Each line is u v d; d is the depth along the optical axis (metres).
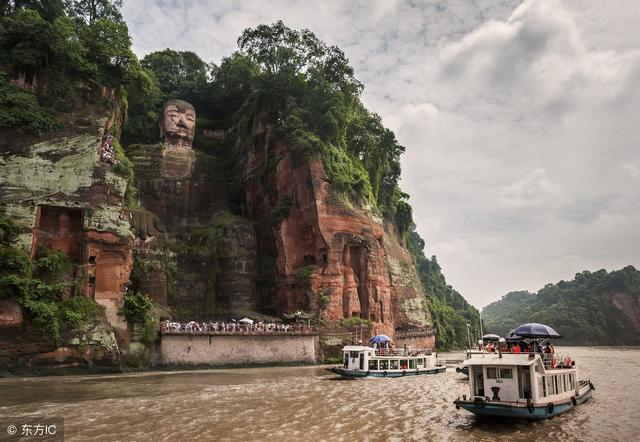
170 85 91.06
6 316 38.25
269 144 74.38
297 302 64.12
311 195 65.62
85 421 22.45
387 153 93.06
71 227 46.97
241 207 78.25
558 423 23.53
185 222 73.75
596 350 118.94
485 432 21.55
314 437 20.22
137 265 57.19
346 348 44.72
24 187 44.88
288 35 76.06
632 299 169.00
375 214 73.12
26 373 38.59
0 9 56.78
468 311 141.50
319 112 72.69
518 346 28.22
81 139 48.91
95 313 43.66
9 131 46.00
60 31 50.25
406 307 91.75
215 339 50.19
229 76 88.88
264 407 26.67
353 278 65.88
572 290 180.88
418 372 45.53
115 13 65.50
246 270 67.31
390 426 22.47
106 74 54.78
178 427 21.58
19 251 41.53
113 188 48.66
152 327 47.09
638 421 24.23
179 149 77.12
